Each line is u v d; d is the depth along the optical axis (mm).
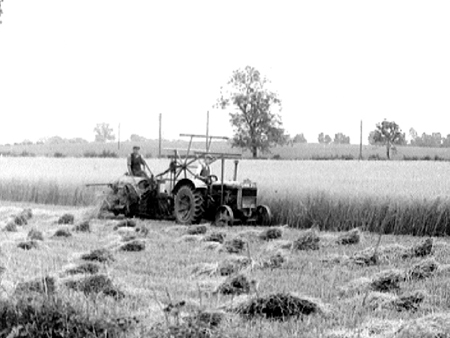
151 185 20969
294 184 21516
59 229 16203
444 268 11547
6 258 12266
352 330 7441
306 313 8336
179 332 6887
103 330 7203
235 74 73500
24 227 18094
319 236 16328
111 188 21844
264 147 73938
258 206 20109
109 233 16906
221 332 6996
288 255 13297
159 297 9180
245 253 13727
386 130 69125
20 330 7219
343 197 19641
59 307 7414
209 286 10000
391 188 20172
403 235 18281
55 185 28016
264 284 10227
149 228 18109
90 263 11219
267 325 7734
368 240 16516
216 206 19828
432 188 20047
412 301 9102
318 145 91625
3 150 77625
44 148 80438
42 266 11438
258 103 72812
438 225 18391
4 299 7727
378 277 10328
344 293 9672
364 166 31234
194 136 20406
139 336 7020
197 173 20422
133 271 11539
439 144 100688
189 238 15742
